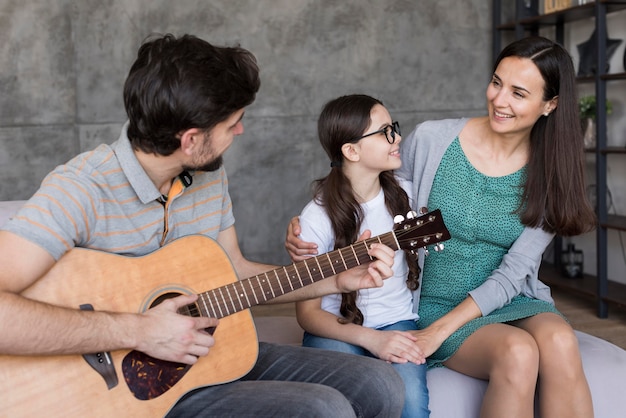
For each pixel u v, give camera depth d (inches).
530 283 89.6
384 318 86.4
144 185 63.9
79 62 185.5
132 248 65.5
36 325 55.5
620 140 178.1
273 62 193.9
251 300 69.5
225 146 64.2
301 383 65.2
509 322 85.7
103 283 62.8
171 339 61.0
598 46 161.2
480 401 82.0
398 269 87.0
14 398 58.1
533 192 87.5
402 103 203.8
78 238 61.9
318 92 197.6
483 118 92.4
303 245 82.4
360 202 86.5
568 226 87.5
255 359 69.2
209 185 71.8
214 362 66.9
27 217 58.3
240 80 61.4
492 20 207.8
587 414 76.3
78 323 57.4
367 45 199.2
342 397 63.3
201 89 59.2
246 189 196.9
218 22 189.8
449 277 91.1
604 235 162.2
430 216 74.3
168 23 187.5
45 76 183.8
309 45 195.5
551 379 76.8
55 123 185.9
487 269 91.4
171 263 66.7
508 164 89.0
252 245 199.2
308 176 199.9
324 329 82.1
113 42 186.1
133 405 61.7
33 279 58.0
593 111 175.0
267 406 61.3
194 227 70.6
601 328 155.3
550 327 78.3
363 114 82.9
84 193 61.5
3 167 183.6
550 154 86.7
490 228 89.4
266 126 195.6
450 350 82.5
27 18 181.2
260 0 191.3
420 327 89.6
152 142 61.3
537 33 202.1
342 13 196.7
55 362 59.5
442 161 91.3
